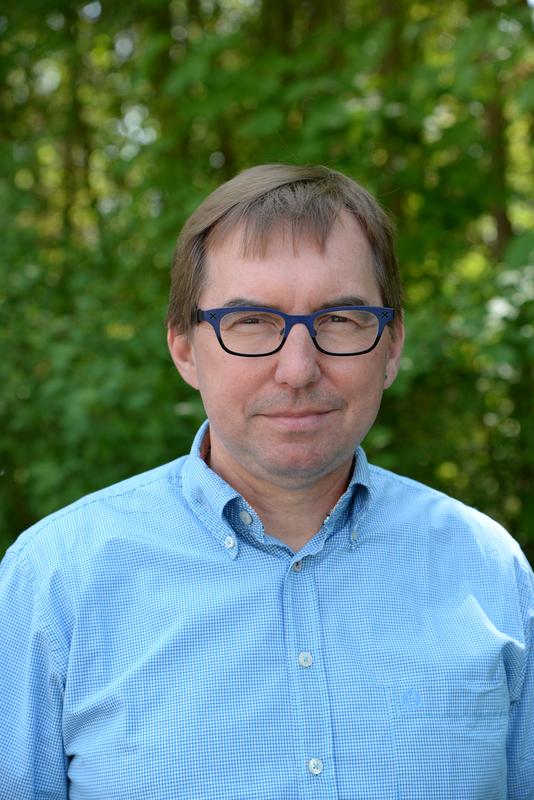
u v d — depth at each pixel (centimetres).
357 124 459
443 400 444
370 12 562
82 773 150
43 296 497
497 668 159
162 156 514
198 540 160
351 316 151
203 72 478
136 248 496
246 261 150
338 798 146
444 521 172
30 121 650
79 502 167
